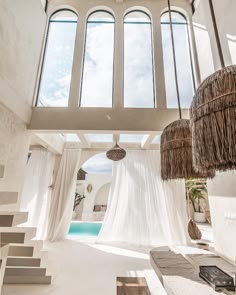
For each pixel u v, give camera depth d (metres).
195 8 4.48
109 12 4.87
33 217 5.18
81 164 6.08
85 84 4.18
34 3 3.87
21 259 2.79
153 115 3.83
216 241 3.12
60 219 5.50
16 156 3.30
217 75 1.15
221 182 3.00
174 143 1.96
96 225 8.16
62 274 3.30
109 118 3.79
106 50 4.51
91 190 12.10
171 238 5.06
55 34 4.63
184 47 4.55
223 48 3.04
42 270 2.97
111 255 4.35
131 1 4.75
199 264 2.39
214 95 1.12
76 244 5.14
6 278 2.89
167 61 4.38
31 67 3.80
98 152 6.18
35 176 5.48
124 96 4.06
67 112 3.81
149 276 3.29
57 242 5.27
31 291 2.70
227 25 2.92
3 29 2.79
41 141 4.71
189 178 1.87
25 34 3.50
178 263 2.44
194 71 4.26
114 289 2.82
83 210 11.71
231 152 1.00
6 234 1.88
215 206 3.18
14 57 3.13
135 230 5.27
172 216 5.20
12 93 3.08
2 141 2.87
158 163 5.69
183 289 1.72
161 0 4.74
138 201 5.46
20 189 3.45
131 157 5.84
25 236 1.91
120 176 5.73
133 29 4.70
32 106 3.85
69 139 6.15
